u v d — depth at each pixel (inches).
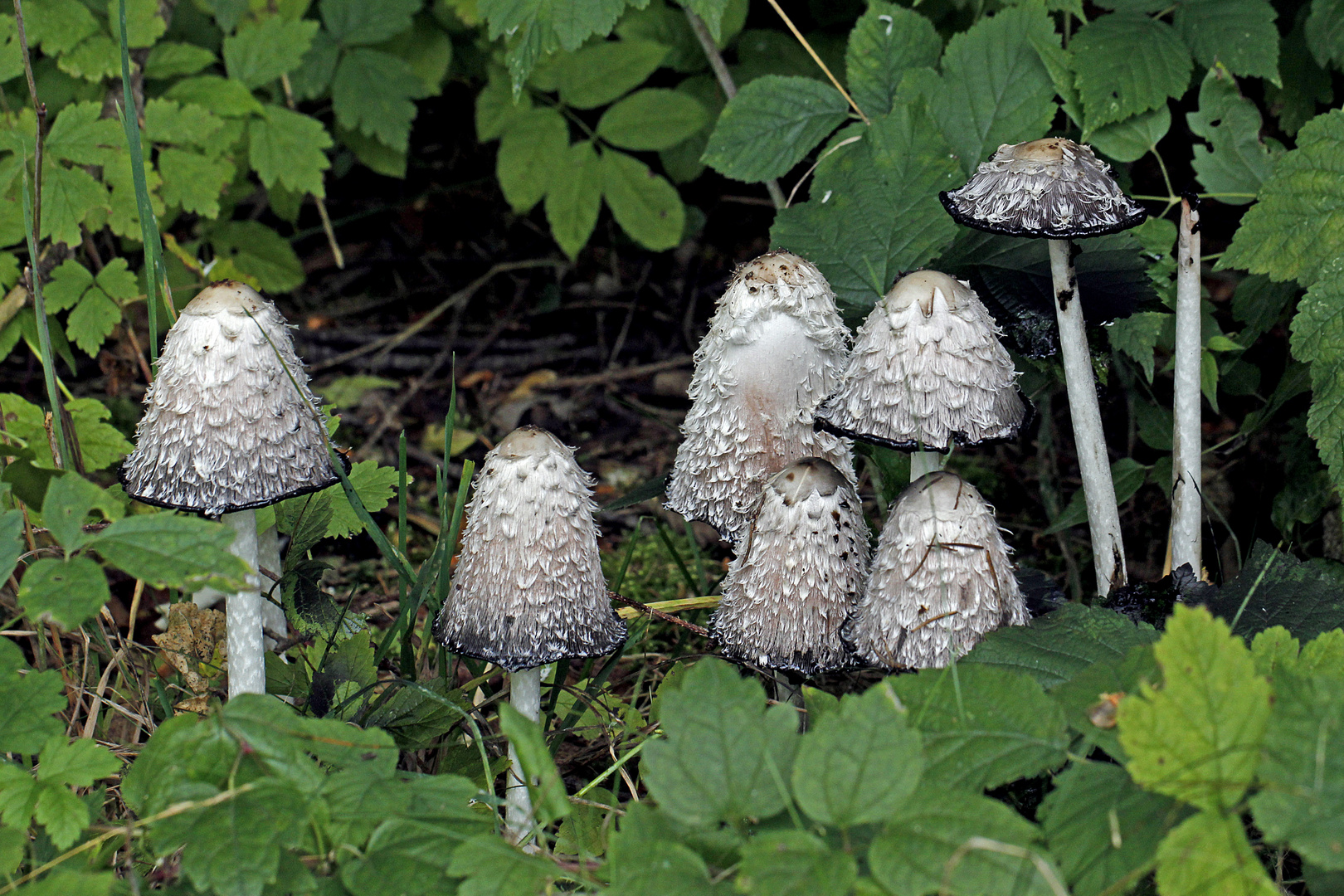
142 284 70.2
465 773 53.7
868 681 59.1
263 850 48.4
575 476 52.6
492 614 52.2
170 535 49.5
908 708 50.1
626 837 48.4
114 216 61.9
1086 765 49.0
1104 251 56.1
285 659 56.9
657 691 57.1
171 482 51.5
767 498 53.1
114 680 57.1
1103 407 67.0
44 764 50.1
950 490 51.9
